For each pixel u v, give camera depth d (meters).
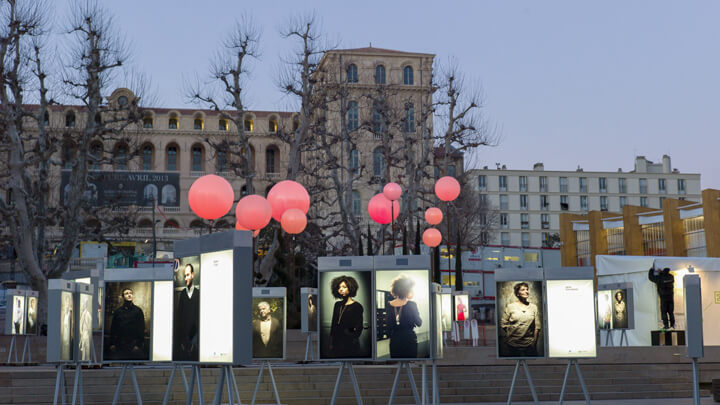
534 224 122.38
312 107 37.88
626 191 125.62
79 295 15.70
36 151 33.53
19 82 32.28
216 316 11.26
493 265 54.38
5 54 31.30
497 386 21.88
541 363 22.64
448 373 21.86
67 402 19.06
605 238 57.59
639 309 27.30
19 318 26.73
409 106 44.50
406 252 35.28
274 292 21.30
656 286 26.61
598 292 28.19
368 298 13.73
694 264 25.30
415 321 13.67
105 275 15.66
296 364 23.98
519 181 123.00
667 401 20.64
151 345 15.48
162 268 15.73
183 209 98.44
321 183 47.06
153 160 100.19
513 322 15.46
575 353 15.27
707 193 47.47
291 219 20.03
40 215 34.38
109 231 41.50
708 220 47.25
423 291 13.72
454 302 30.92
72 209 32.34
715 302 24.95
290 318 32.50
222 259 11.25
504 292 15.58
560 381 22.33
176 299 12.20
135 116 34.09
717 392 19.98
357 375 21.33
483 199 107.81
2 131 32.56
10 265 67.38
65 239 32.19
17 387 19.05
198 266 11.73
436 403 13.60
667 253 51.88
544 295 15.47
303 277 36.66
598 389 22.19
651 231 54.22
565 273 15.48
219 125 101.94
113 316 15.56
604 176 125.31
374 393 21.03
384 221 24.00
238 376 20.75
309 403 20.59
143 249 72.31
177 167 100.88
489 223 80.31
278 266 33.22
